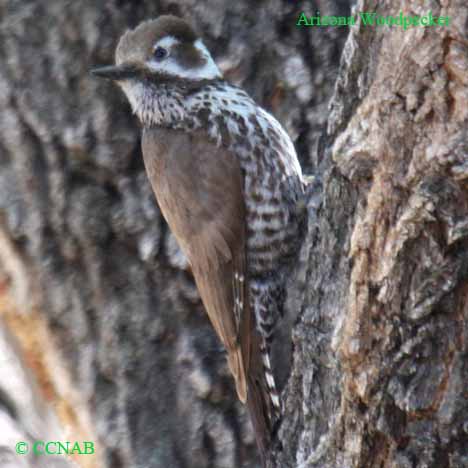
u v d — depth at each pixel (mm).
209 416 10930
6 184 10648
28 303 10883
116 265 10719
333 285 8539
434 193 7367
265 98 10656
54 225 10633
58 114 10453
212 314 10602
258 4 10484
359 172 7910
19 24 10422
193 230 10594
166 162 10570
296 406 9156
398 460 7891
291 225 10789
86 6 10430
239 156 10773
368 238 7762
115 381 10930
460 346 7512
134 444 10930
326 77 10500
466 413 7582
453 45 7195
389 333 7754
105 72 10281
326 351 8539
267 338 10891
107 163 10555
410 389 7711
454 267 7426
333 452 8445
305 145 10727
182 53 10641
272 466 9750
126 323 10797
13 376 10914
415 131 7480
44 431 10906
